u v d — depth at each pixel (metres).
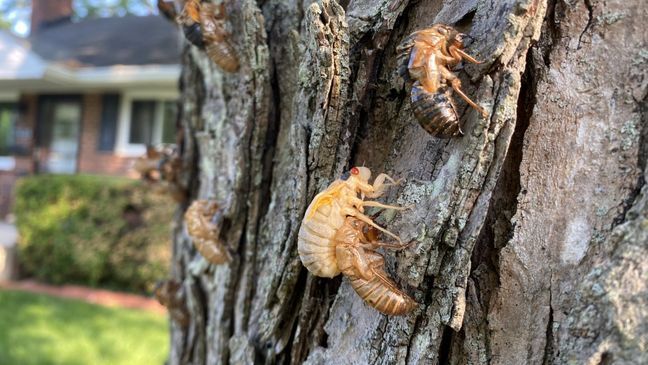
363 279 0.11
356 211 0.12
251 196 0.16
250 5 0.15
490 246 0.12
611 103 0.12
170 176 0.23
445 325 0.12
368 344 0.13
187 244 0.22
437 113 0.11
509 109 0.11
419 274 0.12
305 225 0.12
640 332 0.10
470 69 0.11
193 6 0.16
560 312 0.12
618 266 0.11
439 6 0.13
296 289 0.14
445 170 0.12
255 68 0.15
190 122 0.22
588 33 0.12
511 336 0.12
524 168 0.12
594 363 0.11
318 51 0.12
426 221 0.12
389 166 0.13
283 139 0.16
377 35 0.13
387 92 0.13
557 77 0.12
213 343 0.19
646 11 0.11
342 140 0.13
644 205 0.11
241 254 0.17
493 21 0.11
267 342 0.16
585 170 0.12
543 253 0.12
